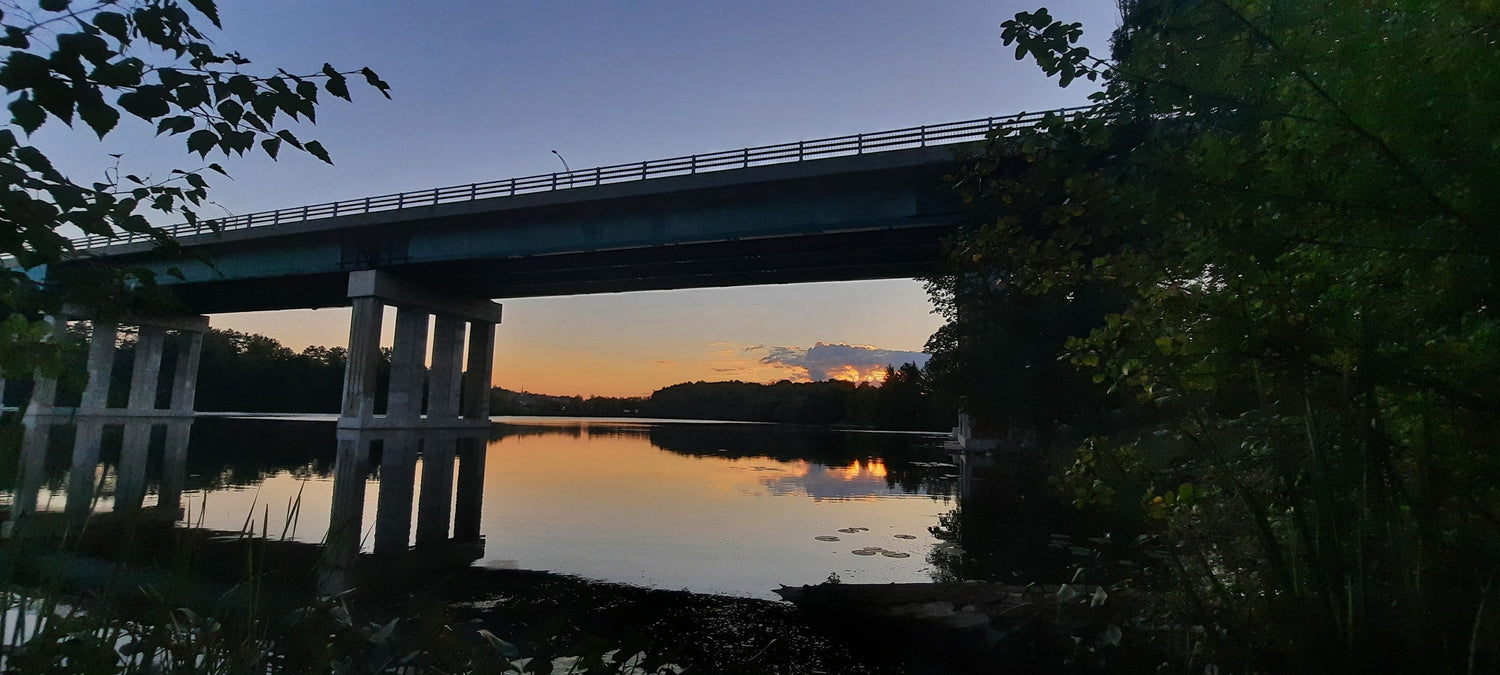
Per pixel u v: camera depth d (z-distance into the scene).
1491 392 2.10
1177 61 2.82
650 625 6.29
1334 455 2.46
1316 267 2.62
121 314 2.72
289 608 2.96
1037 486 17.50
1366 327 2.34
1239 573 3.45
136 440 29.05
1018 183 4.70
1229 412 3.30
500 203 36.88
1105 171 3.81
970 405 19.33
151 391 53.59
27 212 2.32
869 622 6.36
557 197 35.31
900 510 14.94
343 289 49.59
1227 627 2.83
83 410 47.97
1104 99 3.80
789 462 29.69
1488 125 2.02
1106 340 3.83
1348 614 2.10
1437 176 2.11
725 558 9.57
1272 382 2.77
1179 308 3.02
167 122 2.40
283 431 42.97
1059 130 4.18
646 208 34.88
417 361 47.47
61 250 2.43
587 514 13.83
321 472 19.92
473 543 10.44
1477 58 1.99
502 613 6.62
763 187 31.73
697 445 43.59
